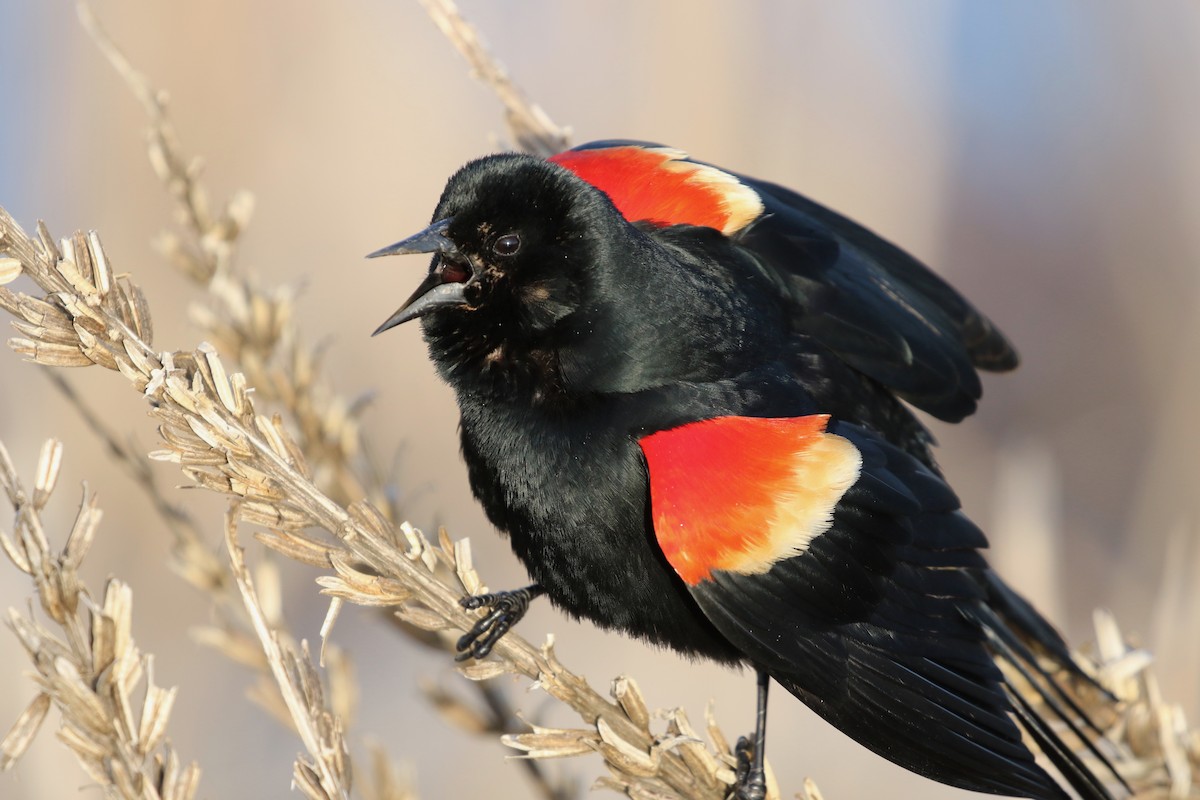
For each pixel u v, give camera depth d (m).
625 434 7.81
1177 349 18.94
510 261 7.76
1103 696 8.98
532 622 15.66
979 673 8.10
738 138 17.33
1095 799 8.10
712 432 7.65
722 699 13.61
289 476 6.22
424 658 15.56
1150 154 19.70
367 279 15.92
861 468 7.84
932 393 9.02
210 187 15.89
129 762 5.50
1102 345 19.95
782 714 13.60
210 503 13.19
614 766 6.74
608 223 7.88
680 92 17.19
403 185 16.34
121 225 15.05
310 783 5.82
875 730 7.95
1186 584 10.40
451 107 16.95
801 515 7.53
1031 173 20.75
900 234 18.52
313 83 16.55
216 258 8.78
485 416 8.03
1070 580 17.53
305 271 15.79
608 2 17.66
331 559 6.28
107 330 5.95
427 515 15.59
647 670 14.12
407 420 15.71
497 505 8.23
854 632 7.82
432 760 14.00
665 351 7.90
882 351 8.93
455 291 7.82
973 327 9.63
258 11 16.34
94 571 12.84
